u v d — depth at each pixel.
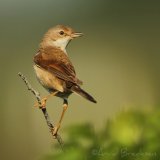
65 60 8.21
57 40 9.23
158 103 5.22
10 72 25.17
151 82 24.08
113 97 21.05
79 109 18.28
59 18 31.56
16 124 19.47
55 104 18.17
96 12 31.59
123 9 30.45
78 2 32.62
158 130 4.97
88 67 24.66
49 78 8.00
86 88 22.06
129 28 30.44
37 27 30.11
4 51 27.14
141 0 30.19
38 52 8.53
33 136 18.92
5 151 18.86
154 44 28.72
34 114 19.36
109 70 24.44
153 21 29.80
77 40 28.28
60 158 5.08
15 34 28.78
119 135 4.99
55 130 7.17
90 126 5.15
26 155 18.64
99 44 29.05
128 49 28.58
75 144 5.13
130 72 24.86
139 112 5.02
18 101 20.67
